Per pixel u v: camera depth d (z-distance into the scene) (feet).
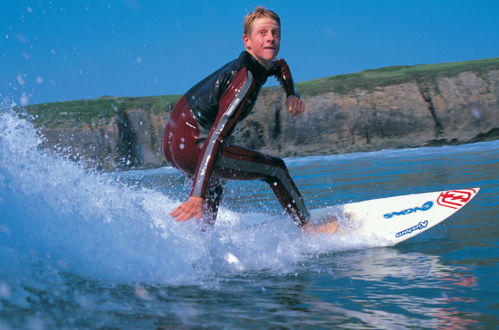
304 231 7.55
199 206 6.18
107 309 3.96
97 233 5.13
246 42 6.89
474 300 4.18
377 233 7.45
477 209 9.42
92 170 7.39
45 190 5.36
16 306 3.67
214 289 4.80
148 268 5.12
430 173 18.28
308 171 25.44
